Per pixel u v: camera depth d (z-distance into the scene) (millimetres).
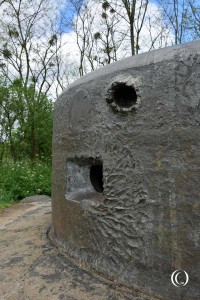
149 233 1381
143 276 1405
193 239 1261
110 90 1522
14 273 1682
